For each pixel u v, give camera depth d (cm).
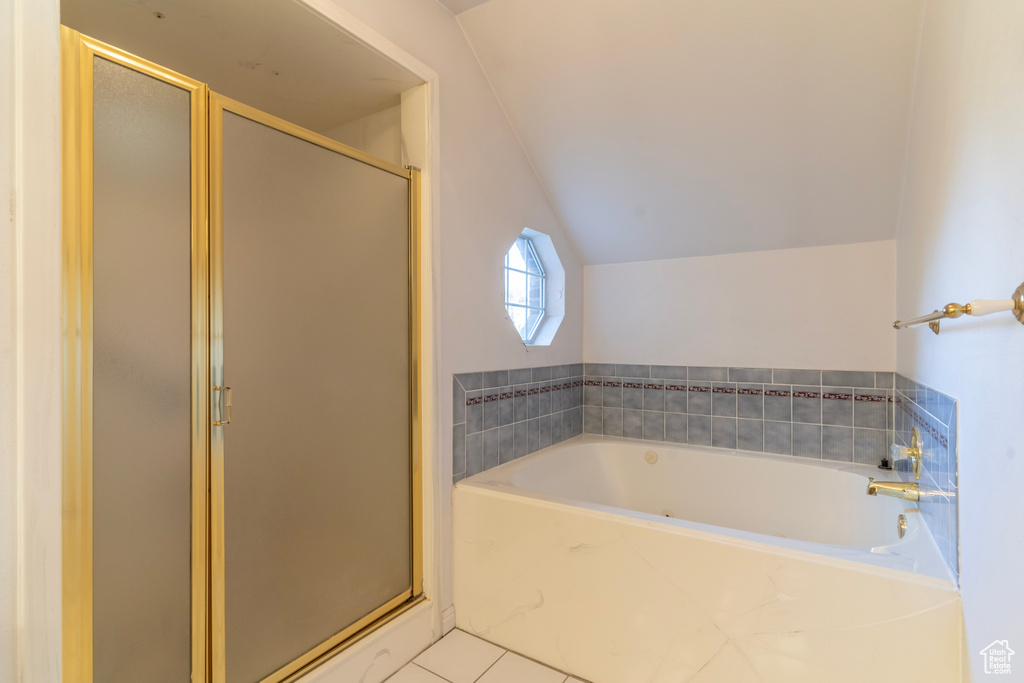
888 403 237
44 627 85
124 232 113
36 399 84
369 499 177
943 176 140
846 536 227
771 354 264
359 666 166
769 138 214
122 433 113
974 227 111
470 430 220
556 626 182
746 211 248
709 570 155
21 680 83
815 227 243
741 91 202
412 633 187
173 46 171
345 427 168
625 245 292
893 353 236
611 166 249
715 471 265
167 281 121
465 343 217
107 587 111
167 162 121
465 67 217
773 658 145
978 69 107
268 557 144
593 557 175
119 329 112
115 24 159
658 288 295
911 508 183
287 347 150
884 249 236
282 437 148
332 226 164
